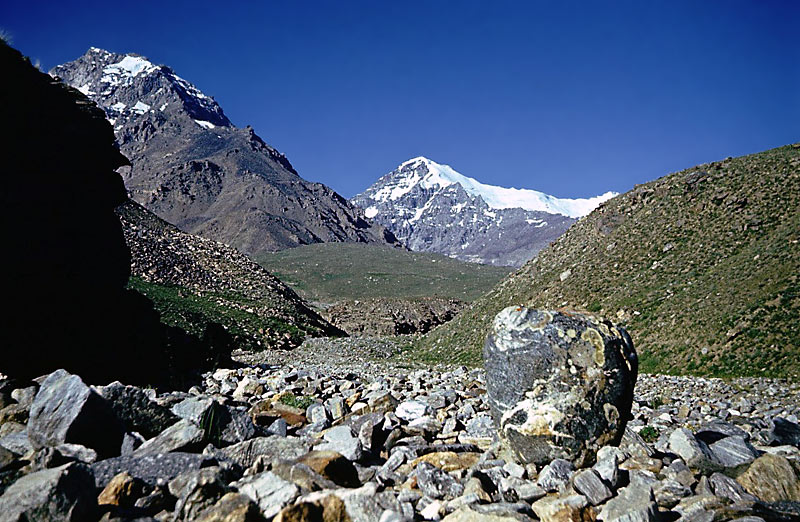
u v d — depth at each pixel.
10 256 15.28
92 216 20.97
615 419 7.11
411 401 10.80
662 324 41.66
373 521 4.67
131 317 21.69
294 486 4.98
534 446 7.05
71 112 21.25
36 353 14.80
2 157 16.50
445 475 6.06
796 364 29.38
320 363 45.81
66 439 6.02
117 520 4.33
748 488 6.35
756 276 39.59
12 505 4.14
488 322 55.94
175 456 5.76
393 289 185.12
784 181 50.69
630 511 5.11
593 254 57.94
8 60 18.56
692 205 55.44
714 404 19.05
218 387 15.74
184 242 92.62
